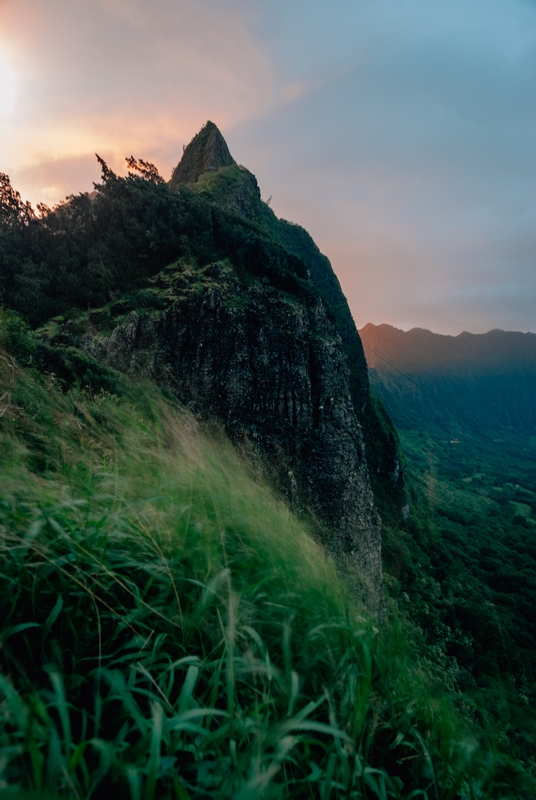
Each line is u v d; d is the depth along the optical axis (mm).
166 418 3918
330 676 1354
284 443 24688
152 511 1710
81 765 756
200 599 1275
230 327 24797
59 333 22719
